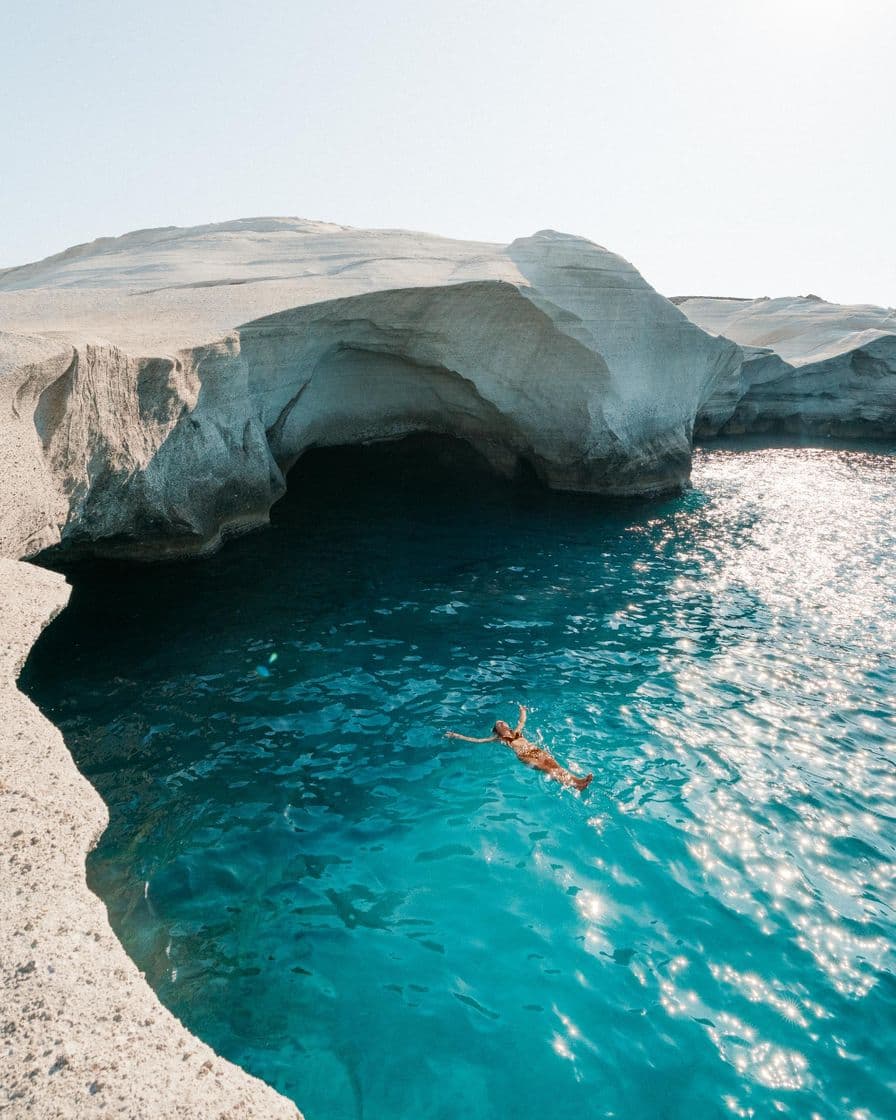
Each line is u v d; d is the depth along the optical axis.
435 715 10.30
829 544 19.05
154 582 14.30
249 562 15.63
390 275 20.38
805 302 50.59
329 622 13.18
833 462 31.39
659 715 10.51
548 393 21.81
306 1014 5.85
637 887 7.30
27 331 12.34
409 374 22.16
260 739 9.62
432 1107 5.18
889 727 10.42
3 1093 3.21
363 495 21.50
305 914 6.85
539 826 8.12
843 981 6.34
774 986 6.27
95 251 32.31
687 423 25.22
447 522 19.72
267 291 18.58
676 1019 5.94
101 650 11.68
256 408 17.47
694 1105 5.28
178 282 19.92
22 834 4.64
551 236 23.20
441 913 6.91
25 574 7.99
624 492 23.42
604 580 15.98
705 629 13.62
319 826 8.05
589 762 9.31
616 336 22.06
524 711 9.88
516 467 24.08
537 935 6.70
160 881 7.18
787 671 12.04
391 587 14.99
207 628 12.62
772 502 23.61
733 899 7.19
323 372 20.70
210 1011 5.83
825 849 7.93
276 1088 5.24
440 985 6.16
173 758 9.12
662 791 8.80
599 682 11.43
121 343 13.60
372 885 7.23
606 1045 5.70
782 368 36.91
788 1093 5.39
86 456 11.34
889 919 7.02
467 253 23.86
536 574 16.17
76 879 4.41
